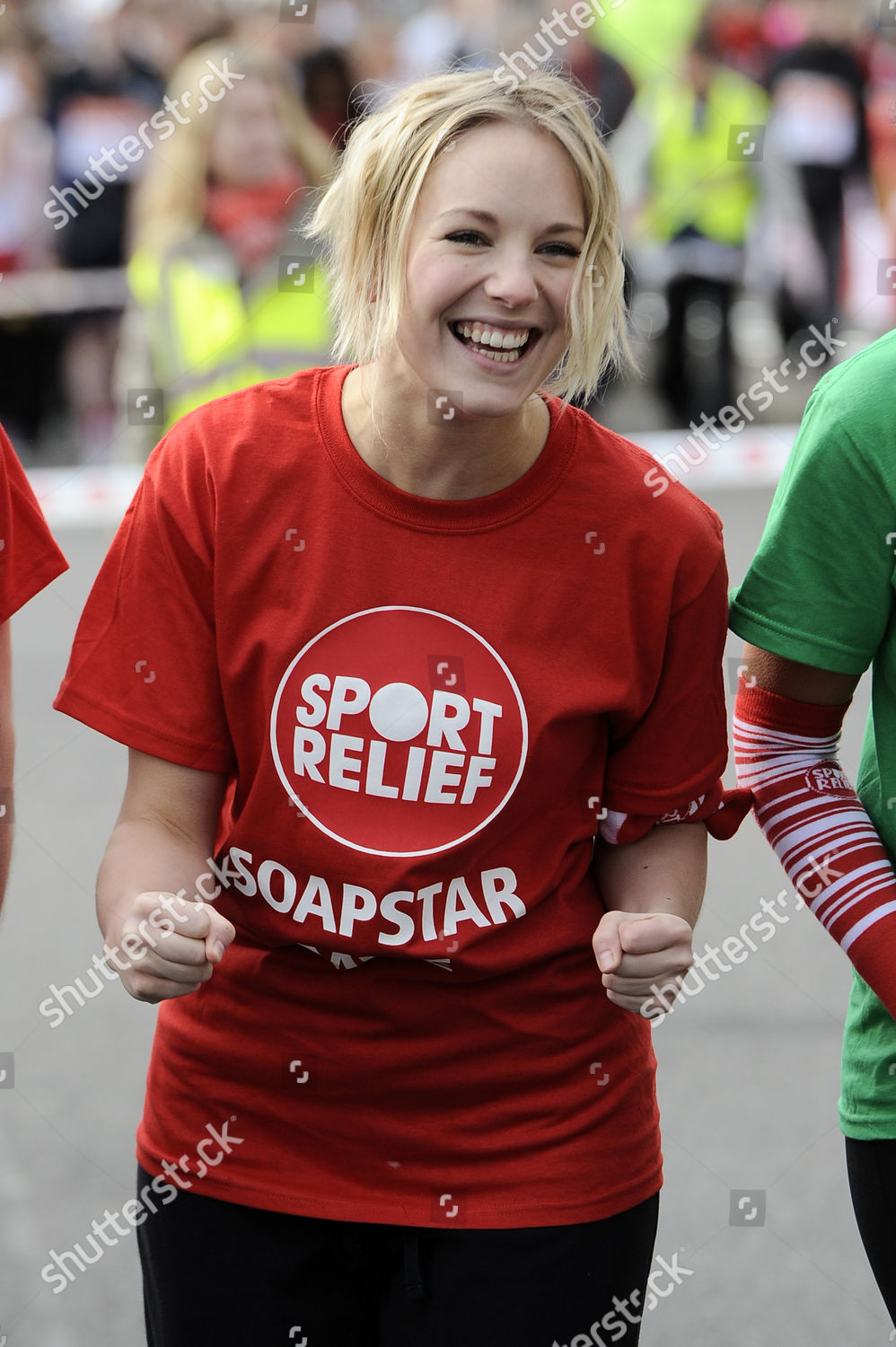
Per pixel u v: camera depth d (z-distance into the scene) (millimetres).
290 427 6234
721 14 26594
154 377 20516
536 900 6246
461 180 5820
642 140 26578
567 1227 6250
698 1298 9984
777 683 6805
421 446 6098
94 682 6336
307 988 6258
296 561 6145
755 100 27031
